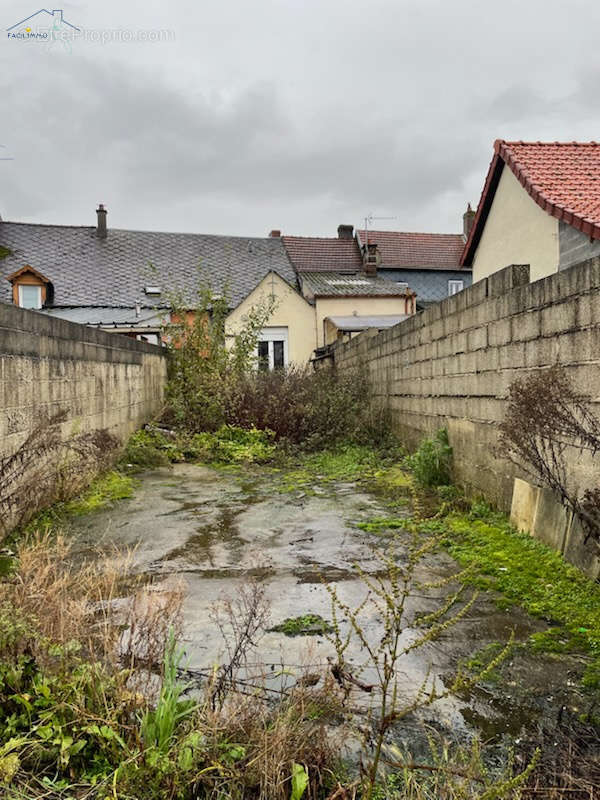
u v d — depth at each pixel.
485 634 2.68
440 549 3.98
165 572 3.60
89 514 5.14
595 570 3.16
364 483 6.60
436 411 6.49
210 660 2.42
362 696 2.17
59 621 2.11
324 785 1.72
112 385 7.87
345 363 12.40
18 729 1.84
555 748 1.86
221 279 20.19
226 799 1.63
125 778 1.62
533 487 4.02
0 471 4.07
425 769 1.70
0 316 4.18
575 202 6.97
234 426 9.92
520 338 4.25
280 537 4.43
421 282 22.70
